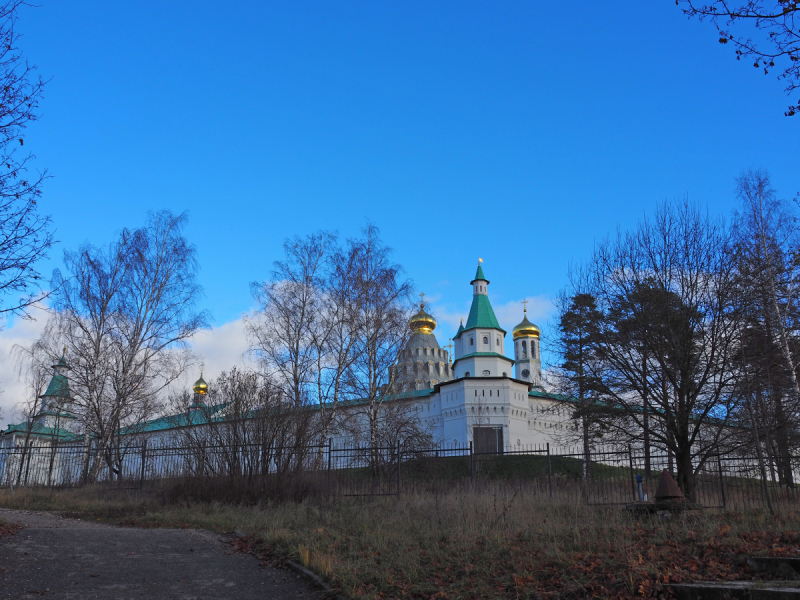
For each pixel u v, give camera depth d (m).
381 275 33.38
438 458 26.91
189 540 12.89
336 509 16.53
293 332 32.16
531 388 70.25
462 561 10.55
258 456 20.02
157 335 30.94
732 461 21.00
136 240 31.44
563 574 9.22
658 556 9.74
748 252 22.64
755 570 8.69
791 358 23.75
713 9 8.79
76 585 9.30
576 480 21.42
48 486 24.61
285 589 9.74
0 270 11.66
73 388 30.09
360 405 36.88
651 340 20.22
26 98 11.50
